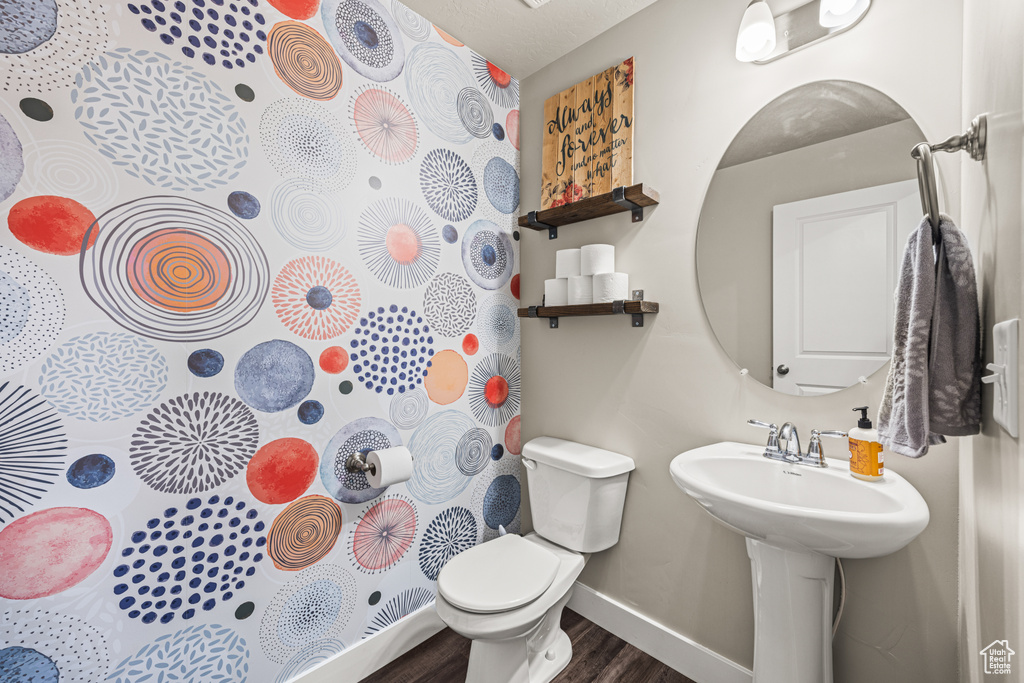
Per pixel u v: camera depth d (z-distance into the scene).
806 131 1.20
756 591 1.13
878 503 0.95
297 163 1.29
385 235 1.50
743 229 1.31
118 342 1.00
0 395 0.87
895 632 1.07
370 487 1.46
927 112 1.03
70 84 0.94
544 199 1.86
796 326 1.22
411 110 1.58
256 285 1.21
